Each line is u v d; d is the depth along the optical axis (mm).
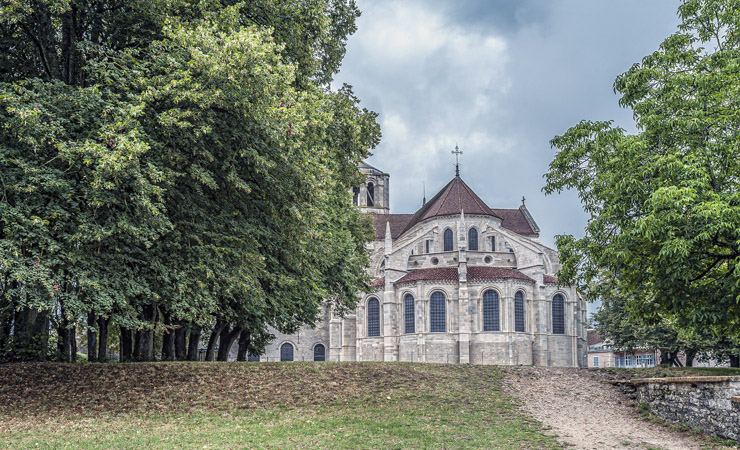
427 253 84375
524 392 24094
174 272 21969
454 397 22500
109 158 18141
